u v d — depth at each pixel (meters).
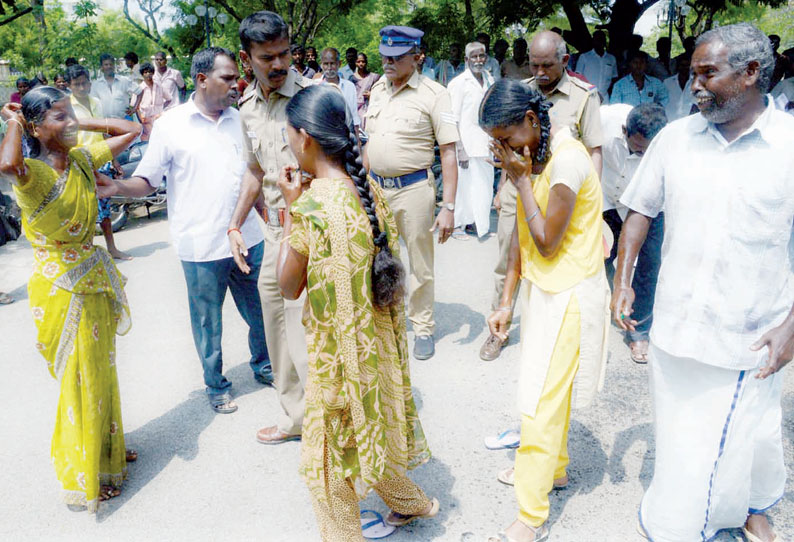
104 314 2.99
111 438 3.10
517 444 3.39
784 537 2.73
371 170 4.38
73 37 24.39
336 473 2.35
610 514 2.90
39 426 3.79
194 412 3.88
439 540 2.78
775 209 2.19
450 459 3.33
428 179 4.28
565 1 13.37
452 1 19.34
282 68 3.12
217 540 2.82
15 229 6.88
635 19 13.23
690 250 2.34
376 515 2.86
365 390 2.28
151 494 3.15
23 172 2.63
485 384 4.07
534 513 2.68
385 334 2.41
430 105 4.12
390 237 2.44
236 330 5.03
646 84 8.95
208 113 3.57
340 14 19.61
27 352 4.81
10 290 6.20
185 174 3.55
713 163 2.26
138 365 4.52
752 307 2.28
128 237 7.96
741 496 2.49
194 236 3.60
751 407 2.39
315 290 2.19
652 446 3.40
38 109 2.66
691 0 17.00
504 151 2.49
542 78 3.92
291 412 3.43
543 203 2.56
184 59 19.77
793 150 2.15
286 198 2.39
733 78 2.10
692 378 2.43
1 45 29.08
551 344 2.59
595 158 4.01
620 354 4.43
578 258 2.55
